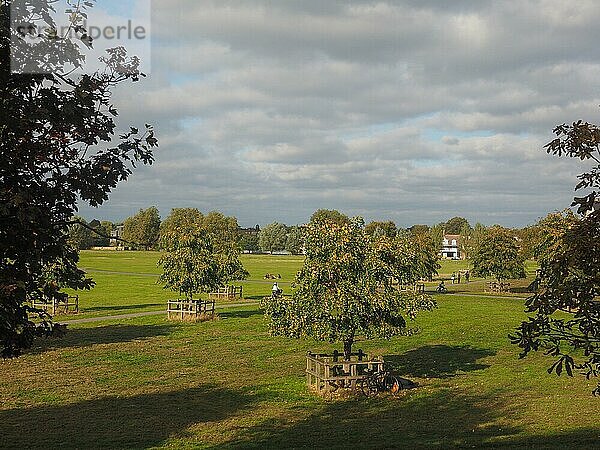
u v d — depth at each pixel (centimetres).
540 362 2944
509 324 4394
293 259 16862
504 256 7362
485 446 1542
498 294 7081
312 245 2288
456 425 1828
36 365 2845
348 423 1861
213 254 4853
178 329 4106
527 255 7281
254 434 1733
